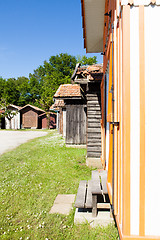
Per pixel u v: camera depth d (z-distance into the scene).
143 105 1.81
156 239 1.74
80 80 6.37
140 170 1.79
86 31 5.07
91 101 7.18
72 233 2.85
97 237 2.74
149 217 1.79
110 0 3.05
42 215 3.37
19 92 49.62
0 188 4.65
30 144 12.93
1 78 50.75
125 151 1.80
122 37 1.89
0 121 35.03
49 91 38.56
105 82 4.76
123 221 1.82
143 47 1.82
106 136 4.57
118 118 2.16
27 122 37.59
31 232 2.89
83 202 3.12
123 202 1.83
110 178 3.15
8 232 2.89
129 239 1.76
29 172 6.03
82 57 36.16
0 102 35.38
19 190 4.52
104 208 3.23
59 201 3.95
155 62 1.82
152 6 1.83
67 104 11.05
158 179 1.79
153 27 1.83
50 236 2.79
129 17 1.82
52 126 37.97
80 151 9.62
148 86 1.82
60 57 44.09
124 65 1.81
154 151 1.80
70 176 5.60
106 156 4.57
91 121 7.13
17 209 3.61
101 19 4.51
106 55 3.97
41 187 4.71
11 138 17.58
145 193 1.79
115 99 2.25
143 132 1.80
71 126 11.00
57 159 7.83
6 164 7.15
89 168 6.54
